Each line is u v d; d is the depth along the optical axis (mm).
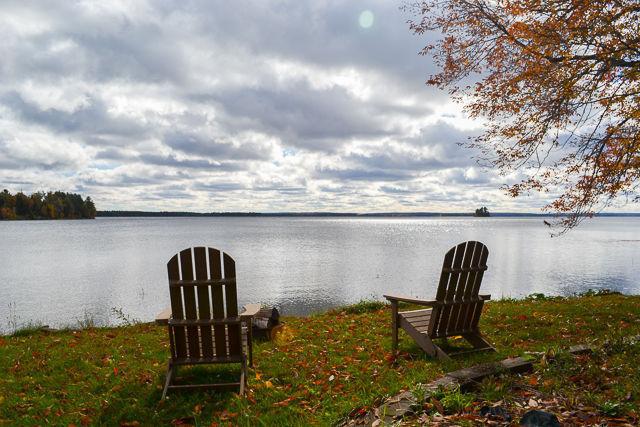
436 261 36688
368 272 29609
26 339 8352
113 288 24016
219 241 67688
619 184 9133
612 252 47000
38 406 4578
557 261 37469
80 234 92875
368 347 6672
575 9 8711
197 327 4844
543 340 6578
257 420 3908
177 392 4734
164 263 36594
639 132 8906
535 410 3199
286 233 101750
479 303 5902
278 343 7059
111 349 7066
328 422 3629
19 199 197875
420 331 5773
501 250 50188
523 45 9531
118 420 4168
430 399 3676
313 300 19797
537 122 9844
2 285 25266
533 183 10109
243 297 20547
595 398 3654
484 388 3924
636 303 9719
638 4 8250
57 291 23078
